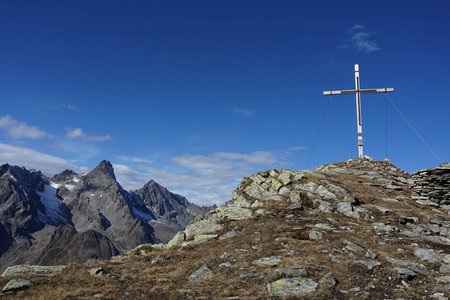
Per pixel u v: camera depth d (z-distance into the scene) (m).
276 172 43.81
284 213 34.69
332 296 20.11
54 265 27.89
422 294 20.39
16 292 22.12
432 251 26.02
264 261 24.64
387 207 36.59
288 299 19.98
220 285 22.44
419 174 43.19
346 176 47.16
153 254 30.70
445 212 38.38
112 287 23.19
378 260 24.39
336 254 25.28
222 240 31.14
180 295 21.50
